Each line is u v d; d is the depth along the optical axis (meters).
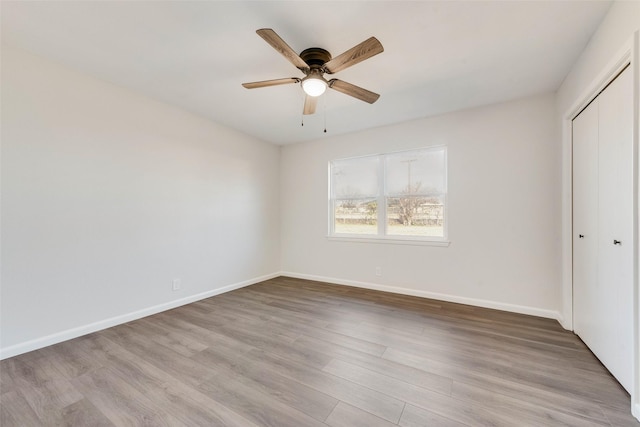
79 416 1.45
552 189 2.79
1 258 2.03
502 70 2.37
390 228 3.83
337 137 4.22
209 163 3.59
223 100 3.01
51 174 2.27
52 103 2.27
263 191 4.49
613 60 1.61
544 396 1.59
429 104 3.07
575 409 1.48
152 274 2.96
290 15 1.73
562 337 2.33
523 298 2.92
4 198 2.04
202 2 1.63
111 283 2.63
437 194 3.48
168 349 2.17
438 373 1.83
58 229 2.30
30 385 1.71
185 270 3.29
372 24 1.81
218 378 1.78
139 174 2.86
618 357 1.70
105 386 1.70
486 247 3.11
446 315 2.86
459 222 3.26
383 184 3.86
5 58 2.05
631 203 1.53
